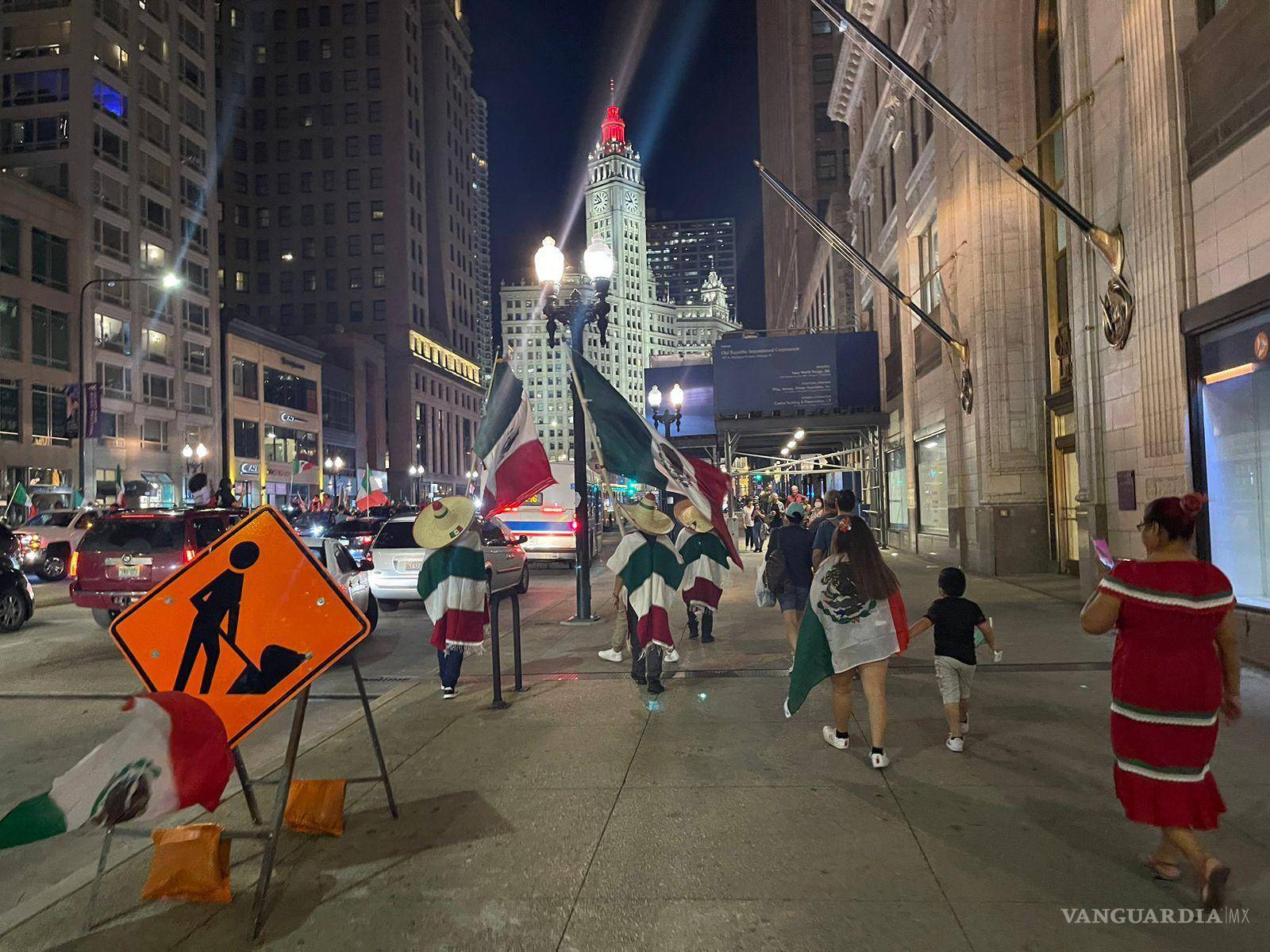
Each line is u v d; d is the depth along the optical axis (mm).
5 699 9023
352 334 81312
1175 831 3627
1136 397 11094
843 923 3561
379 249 88562
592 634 11859
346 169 88625
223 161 87125
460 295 110500
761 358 29875
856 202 36469
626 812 4898
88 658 11516
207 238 60156
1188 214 9680
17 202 42688
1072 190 13117
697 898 3820
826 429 30297
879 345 30609
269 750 6906
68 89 48656
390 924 3678
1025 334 18031
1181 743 3625
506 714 7312
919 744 6082
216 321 60312
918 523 26125
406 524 15820
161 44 55531
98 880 3766
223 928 3699
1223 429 8930
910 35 23719
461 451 105938
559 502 23531
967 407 19281
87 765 3451
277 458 67562
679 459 8875
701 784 5344
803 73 59438
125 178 51375
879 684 5594
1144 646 3703
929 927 3514
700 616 11383
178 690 4109
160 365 53906
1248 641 8266
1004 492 18000
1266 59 8070
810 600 5844
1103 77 11812
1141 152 10484
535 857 4320
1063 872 3988
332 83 88750
